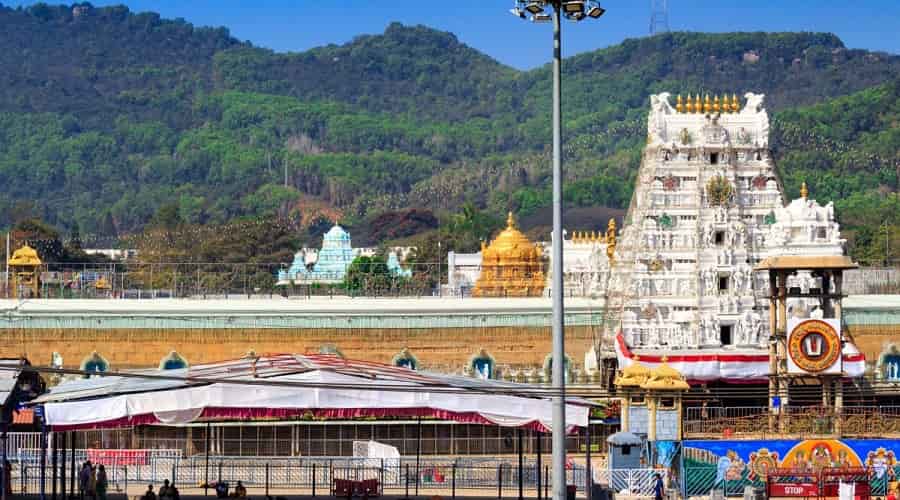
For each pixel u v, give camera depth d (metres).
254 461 119.62
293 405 81.88
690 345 146.38
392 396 82.56
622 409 123.25
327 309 162.50
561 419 74.56
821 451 113.44
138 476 112.31
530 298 168.75
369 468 105.75
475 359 161.00
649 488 109.00
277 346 161.12
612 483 109.25
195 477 110.81
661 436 120.44
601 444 135.75
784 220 134.12
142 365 160.75
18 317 160.62
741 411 137.88
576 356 160.88
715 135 149.38
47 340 160.75
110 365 160.75
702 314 147.25
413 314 161.75
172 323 161.12
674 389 120.69
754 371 142.25
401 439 133.50
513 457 128.50
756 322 146.62
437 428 133.88
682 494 108.81
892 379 154.12
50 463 113.44
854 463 113.62
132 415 81.69
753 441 113.31
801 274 147.88
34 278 191.00
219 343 161.12
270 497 96.31
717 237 149.12
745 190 150.12
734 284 147.88
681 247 148.38
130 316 161.00
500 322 161.50
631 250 149.88
